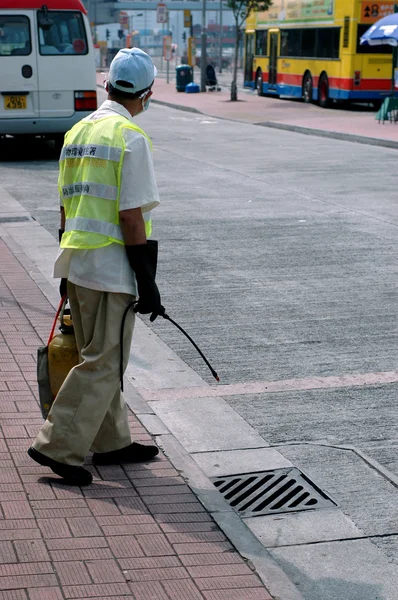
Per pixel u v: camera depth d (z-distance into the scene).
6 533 6.48
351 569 6.43
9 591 5.75
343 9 47.88
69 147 7.12
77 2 29.45
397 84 45.50
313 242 17.48
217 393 9.84
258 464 8.12
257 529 6.98
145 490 7.29
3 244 16.91
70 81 29.88
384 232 18.45
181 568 6.13
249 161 30.28
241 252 16.59
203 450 8.39
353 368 10.67
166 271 15.17
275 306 13.18
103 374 7.14
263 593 5.88
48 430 7.24
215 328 12.16
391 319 12.61
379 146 35.59
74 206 7.06
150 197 6.88
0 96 29.61
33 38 29.42
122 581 5.93
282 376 10.39
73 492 7.16
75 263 7.02
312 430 8.91
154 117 50.25
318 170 28.02
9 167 28.75
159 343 11.55
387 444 8.62
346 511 7.30
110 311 7.02
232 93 60.41
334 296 13.73
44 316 12.09
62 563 6.11
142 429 8.58
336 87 49.59
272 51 61.03
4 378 9.64
